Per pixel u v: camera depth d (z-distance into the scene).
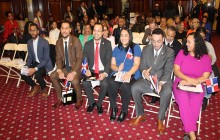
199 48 2.70
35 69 3.82
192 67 2.78
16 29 7.07
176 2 11.51
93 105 3.44
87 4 11.30
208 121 3.14
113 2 11.93
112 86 3.09
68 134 2.89
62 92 3.44
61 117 3.30
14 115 3.38
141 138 2.79
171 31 3.57
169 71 3.00
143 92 3.00
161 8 11.67
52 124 3.12
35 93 4.05
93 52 3.40
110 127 3.04
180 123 3.12
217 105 3.63
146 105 3.64
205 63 2.75
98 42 3.38
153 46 3.05
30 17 9.49
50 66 3.98
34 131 2.97
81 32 7.17
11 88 4.43
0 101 3.85
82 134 2.89
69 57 3.57
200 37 2.70
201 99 2.71
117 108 3.30
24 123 3.16
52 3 10.02
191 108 2.70
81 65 3.52
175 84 2.86
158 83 2.95
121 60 3.23
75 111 3.47
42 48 3.90
